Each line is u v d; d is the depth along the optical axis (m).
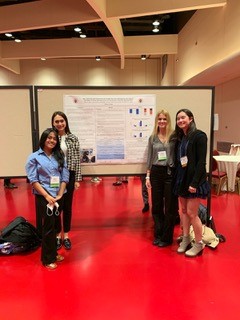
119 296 2.22
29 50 8.22
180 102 3.28
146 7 4.78
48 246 2.66
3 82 10.15
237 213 4.26
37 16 5.41
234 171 5.48
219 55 5.46
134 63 10.45
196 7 4.79
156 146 3.04
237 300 2.16
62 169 2.76
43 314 2.02
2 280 2.47
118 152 3.34
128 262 2.78
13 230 3.04
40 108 3.17
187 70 7.45
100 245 3.18
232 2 4.85
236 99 6.13
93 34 8.48
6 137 3.18
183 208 2.92
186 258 2.84
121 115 3.27
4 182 6.16
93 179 6.84
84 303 2.14
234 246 3.11
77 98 3.20
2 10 5.54
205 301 2.15
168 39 8.19
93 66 10.35
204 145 2.65
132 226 3.78
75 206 4.72
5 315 2.02
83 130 3.27
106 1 4.87
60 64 10.27
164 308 2.07
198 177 2.64
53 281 2.45
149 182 3.17
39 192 2.61
